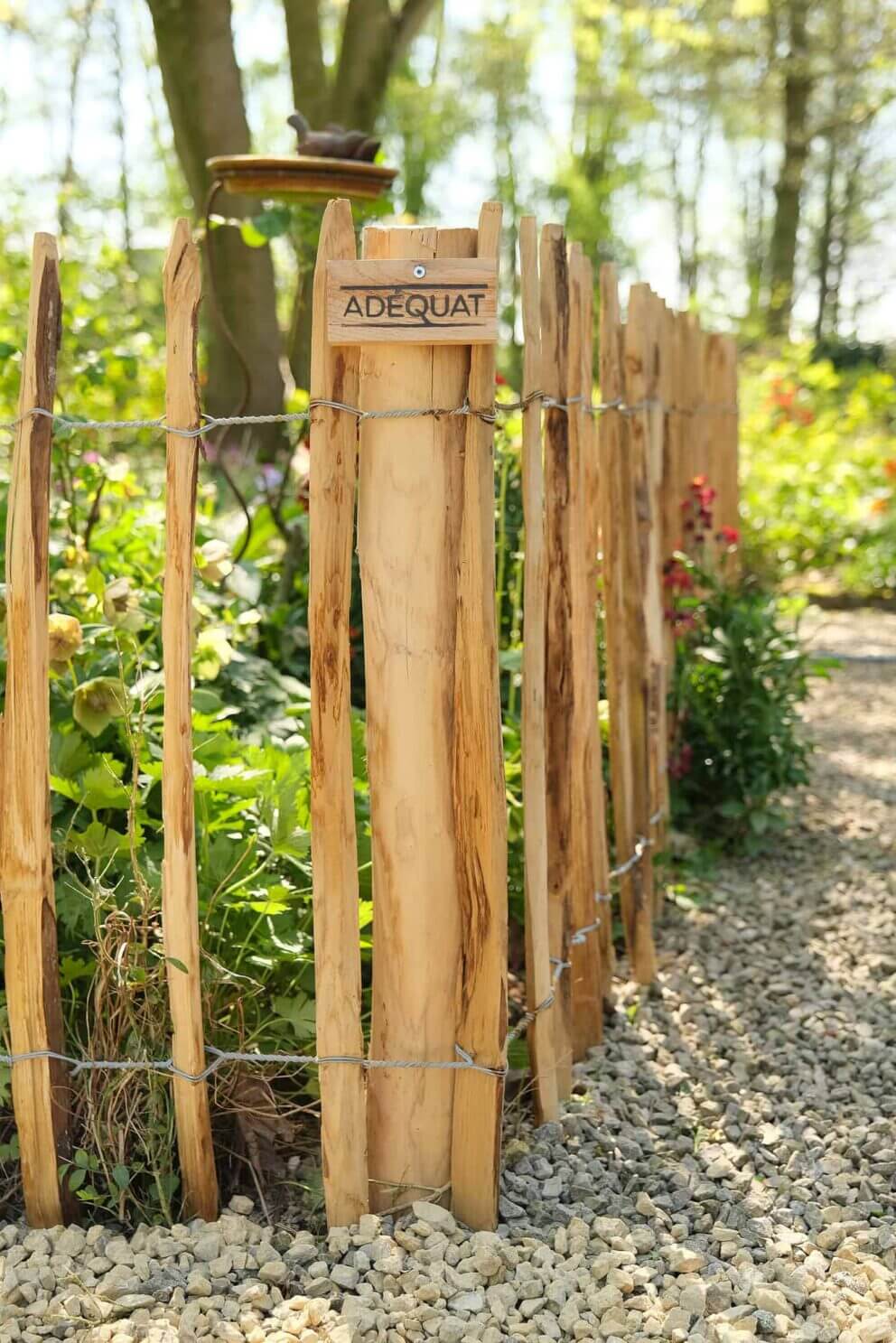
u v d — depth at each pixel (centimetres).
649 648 376
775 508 1067
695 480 519
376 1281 219
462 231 216
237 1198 243
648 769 382
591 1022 313
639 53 1862
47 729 227
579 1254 229
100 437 432
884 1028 331
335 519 219
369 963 291
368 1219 233
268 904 252
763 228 2738
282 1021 262
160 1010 243
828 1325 212
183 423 217
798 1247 238
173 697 222
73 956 266
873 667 823
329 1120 233
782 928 402
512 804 333
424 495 222
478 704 226
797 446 1169
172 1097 244
